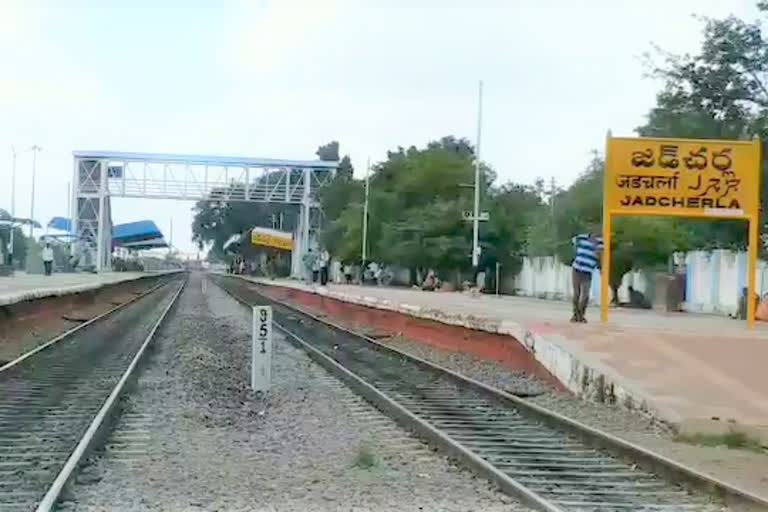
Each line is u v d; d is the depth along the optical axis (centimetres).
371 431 1404
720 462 1212
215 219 16700
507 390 1908
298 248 10869
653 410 1525
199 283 11475
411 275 7962
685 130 4344
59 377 1975
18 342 2800
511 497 983
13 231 8500
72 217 8938
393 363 2503
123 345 2814
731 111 4347
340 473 1095
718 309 4047
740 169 2384
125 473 1071
